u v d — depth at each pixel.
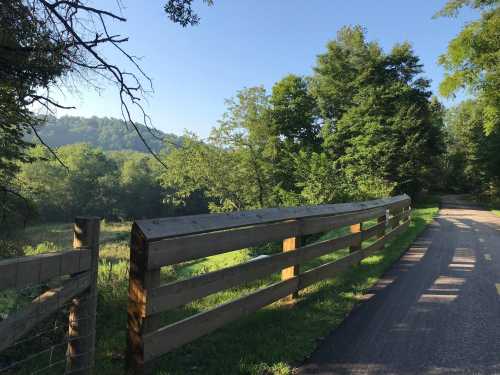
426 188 44.66
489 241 11.98
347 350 3.99
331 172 20.23
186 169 33.97
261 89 35.84
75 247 2.93
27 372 3.57
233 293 5.89
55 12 5.18
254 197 37.22
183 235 3.55
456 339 4.34
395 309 5.32
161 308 3.30
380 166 35.56
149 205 82.69
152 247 3.20
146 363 3.20
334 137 40.69
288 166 36.44
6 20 5.03
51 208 66.31
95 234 2.98
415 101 38.72
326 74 45.19
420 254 9.45
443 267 8.02
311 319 4.79
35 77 5.67
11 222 10.94
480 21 20.64
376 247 9.16
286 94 41.66
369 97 38.38
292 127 41.59
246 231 4.38
